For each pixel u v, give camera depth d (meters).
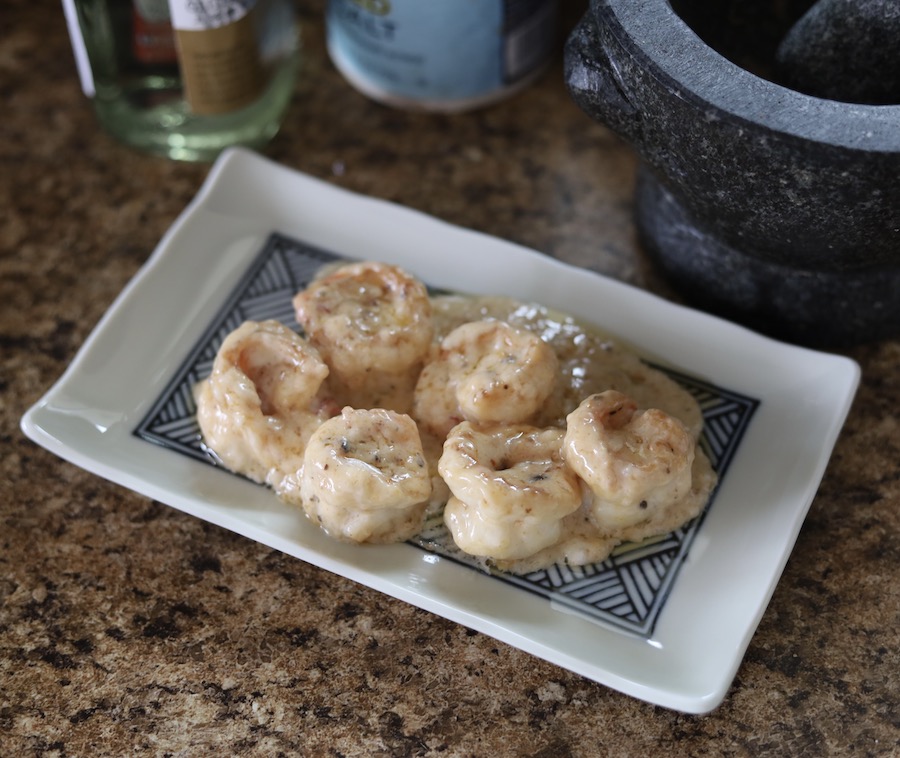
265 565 0.50
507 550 0.47
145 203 0.59
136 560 0.50
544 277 0.54
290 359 0.50
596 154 0.60
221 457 0.50
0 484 0.52
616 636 0.47
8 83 0.63
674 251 0.54
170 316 0.54
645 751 0.46
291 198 0.56
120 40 0.59
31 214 0.59
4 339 0.55
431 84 0.60
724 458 0.51
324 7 0.65
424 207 0.59
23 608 0.49
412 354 0.51
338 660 0.48
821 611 0.49
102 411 0.51
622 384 0.52
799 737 0.47
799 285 0.52
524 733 0.47
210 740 0.47
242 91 0.59
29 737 0.47
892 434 0.53
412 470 0.47
